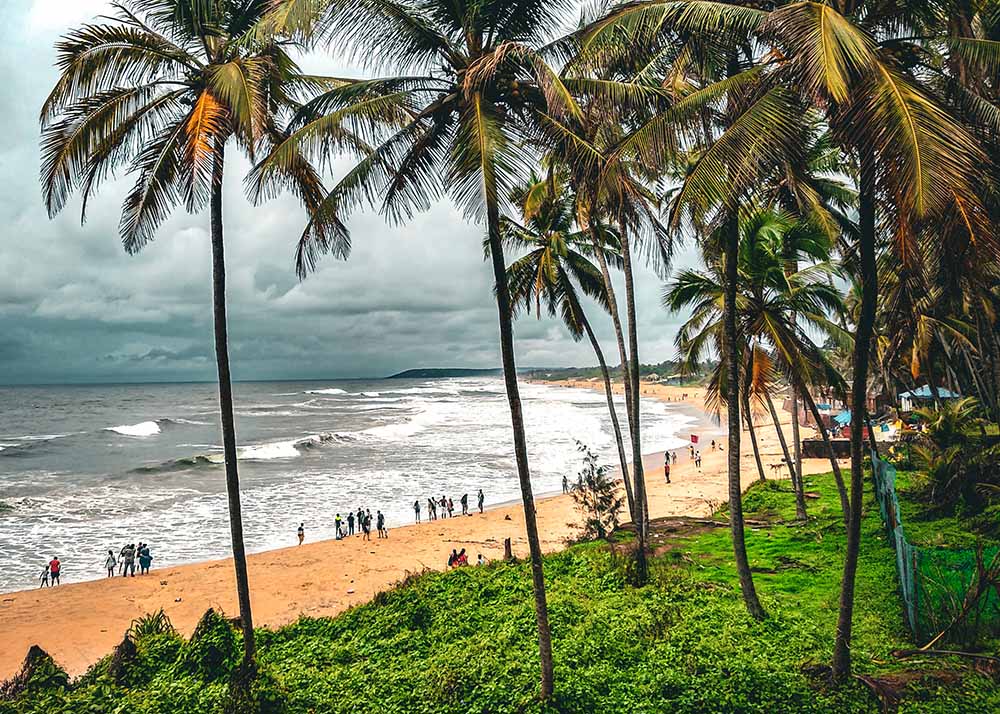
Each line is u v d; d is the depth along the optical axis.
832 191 17.64
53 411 139.25
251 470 58.50
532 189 15.69
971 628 12.09
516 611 16.19
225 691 12.62
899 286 22.28
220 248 12.52
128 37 11.54
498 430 91.38
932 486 21.72
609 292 22.16
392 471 57.53
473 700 11.79
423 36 10.97
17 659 20.23
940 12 10.39
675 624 14.23
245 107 9.88
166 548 34.28
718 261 17.53
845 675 11.08
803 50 8.45
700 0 9.86
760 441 68.38
